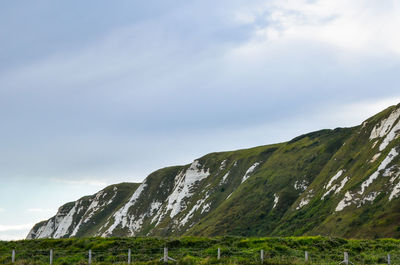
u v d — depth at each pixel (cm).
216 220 15975
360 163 13688
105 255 4206
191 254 4244
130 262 3669
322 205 13288
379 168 12288
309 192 14825
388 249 5009
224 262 3650
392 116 14425
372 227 10312
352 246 4984
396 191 10988
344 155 15475
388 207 10694
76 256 4172
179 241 4909
